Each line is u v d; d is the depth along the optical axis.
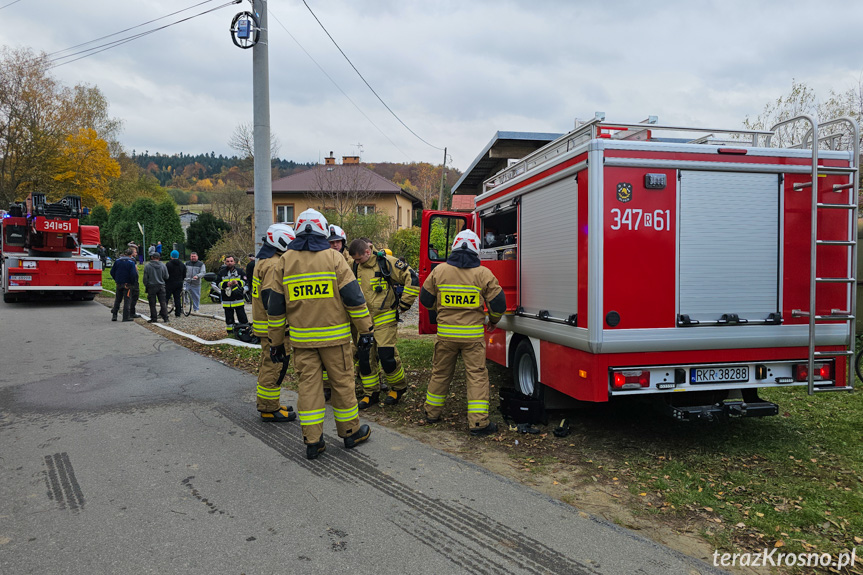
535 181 5.32
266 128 9.34
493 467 4.37
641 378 4.38
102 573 2.84
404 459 4.46
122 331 11.47
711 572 2.87
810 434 5.07
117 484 3.96
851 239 4.62
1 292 19.36
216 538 3.20
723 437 5.02
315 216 4.50
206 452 4.61
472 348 5.16
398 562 2.95
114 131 52.44
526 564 2.93
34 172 36.38
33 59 35.47
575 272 4.57
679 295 4.38
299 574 2.83
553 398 5.50
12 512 3.52
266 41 9.27
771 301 4.55
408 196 35.09
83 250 17.50
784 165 4.52
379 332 6.04
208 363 8.31
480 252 7.02
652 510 3.60
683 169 4.38
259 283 5.32
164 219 39.34
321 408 4.50
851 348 4.63
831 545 3.14
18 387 6.88
